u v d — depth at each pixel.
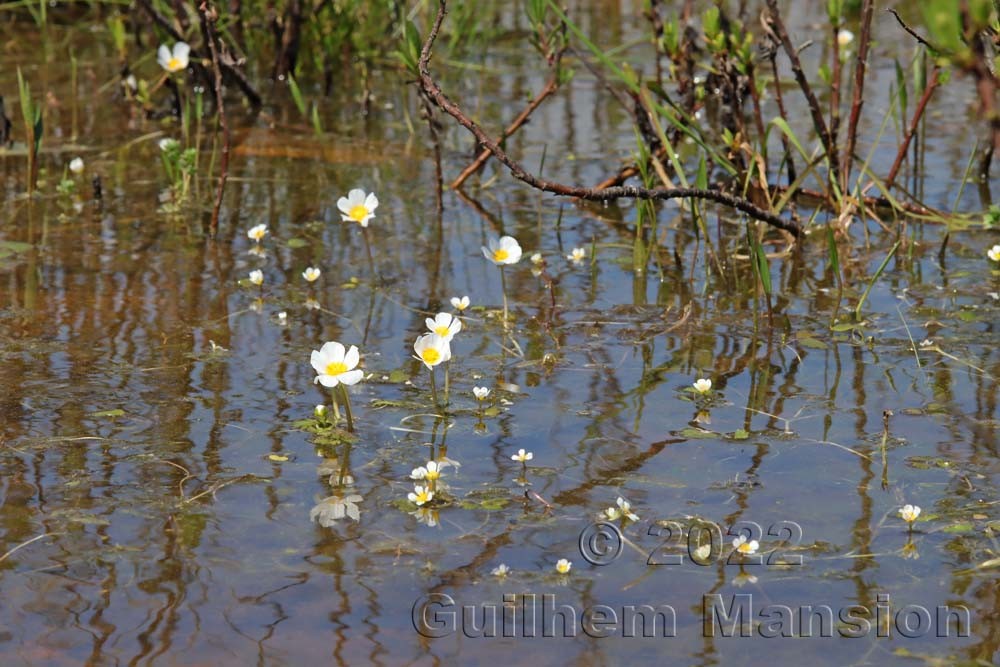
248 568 3.16
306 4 9.12
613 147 7.47
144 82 7.83
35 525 3.34
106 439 3.85
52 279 5.31
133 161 7.19
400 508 3.47
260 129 7.88
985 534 3.32
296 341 4.70
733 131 6.30
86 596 3.02
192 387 4.26
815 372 4.41
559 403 4.16
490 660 2.80
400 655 2.82
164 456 3.75
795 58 6.00
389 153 7.44
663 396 4.22
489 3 10.91
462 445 3.86
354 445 3.85
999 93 3.66
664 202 6.62
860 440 3.88
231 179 6.91
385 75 9.37
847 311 5.01
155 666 2.76
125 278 5.35
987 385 4.26
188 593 3.04
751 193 6.32
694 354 4.59
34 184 6.46
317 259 5.68
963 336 4.70
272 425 3.98
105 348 4.57
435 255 5.75
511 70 9.40
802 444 3.85
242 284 5.30
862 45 5.89
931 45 2.52
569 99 8.61
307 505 3.48
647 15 6.87
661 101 7.16
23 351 4.52
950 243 5.84
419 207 6.48
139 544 3.26
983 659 2.80
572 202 6.60
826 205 6.04
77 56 9.39
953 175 6.80
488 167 7.19
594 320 4.95
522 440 3.89
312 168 7.14
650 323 4.91
